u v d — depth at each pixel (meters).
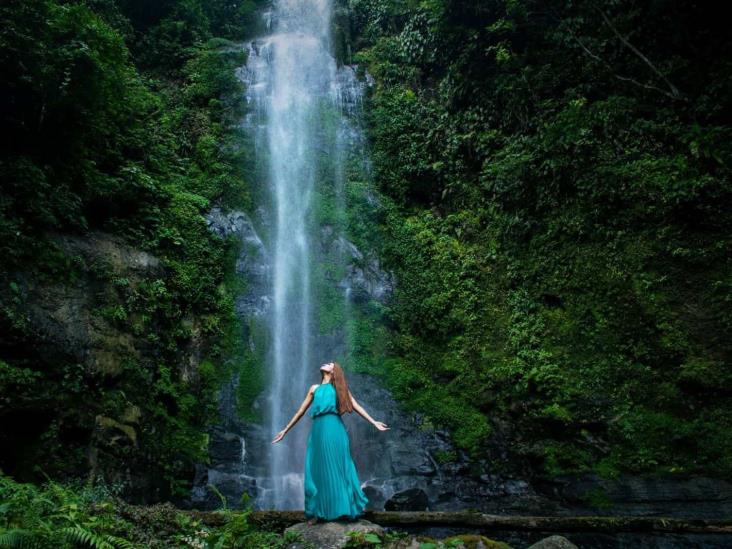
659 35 12.28
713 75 11.14
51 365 7.12
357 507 4.84
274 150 16.20
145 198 11.79
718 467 8.84
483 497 9.81
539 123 13.48
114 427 7.83
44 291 7.59
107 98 10.30
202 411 10.66
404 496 8.69
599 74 12.99
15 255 7.30
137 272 10.08
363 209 15.38
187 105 16.77
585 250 11.58
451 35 16.06
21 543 3.46
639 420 9.74
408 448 11.05
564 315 11.61
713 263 9.91
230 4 22.42
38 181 8.02
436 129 16.19
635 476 9.31
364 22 21.92
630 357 10.39
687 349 9.72
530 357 11.44
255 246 13.95
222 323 12.19
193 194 13.81
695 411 9.48
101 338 8.27
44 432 6.73
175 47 18.44
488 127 14.98
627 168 11.11
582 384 10.59
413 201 16.11
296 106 17.67
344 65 20.20
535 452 10.34
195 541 4.51
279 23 22.23
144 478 8.09
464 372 12.34
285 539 4.52
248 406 11.33
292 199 15.34
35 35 8.09
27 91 8.36
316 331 13.07
